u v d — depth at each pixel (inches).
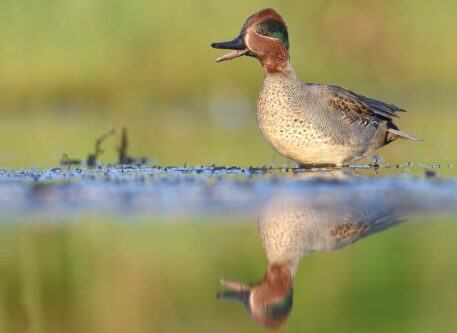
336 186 434.6
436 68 1028.5
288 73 501.0
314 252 327.9
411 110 910.4
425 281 298.0
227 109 920.9
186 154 621.3
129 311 271.7
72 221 373.1
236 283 296.5
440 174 488.7
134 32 934.4
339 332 259.8
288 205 392.8
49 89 918.4
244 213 380.2
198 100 926.4
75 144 692.1
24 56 919.7
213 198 411.2
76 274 302.7
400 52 1036.5
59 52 925.2
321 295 287.6
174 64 934.4
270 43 500.7
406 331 259.1
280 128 495.2
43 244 338.3
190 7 938.7
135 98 924.0
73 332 259.1
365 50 1025.5
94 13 930.7
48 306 276.8
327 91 504.4
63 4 926.4
